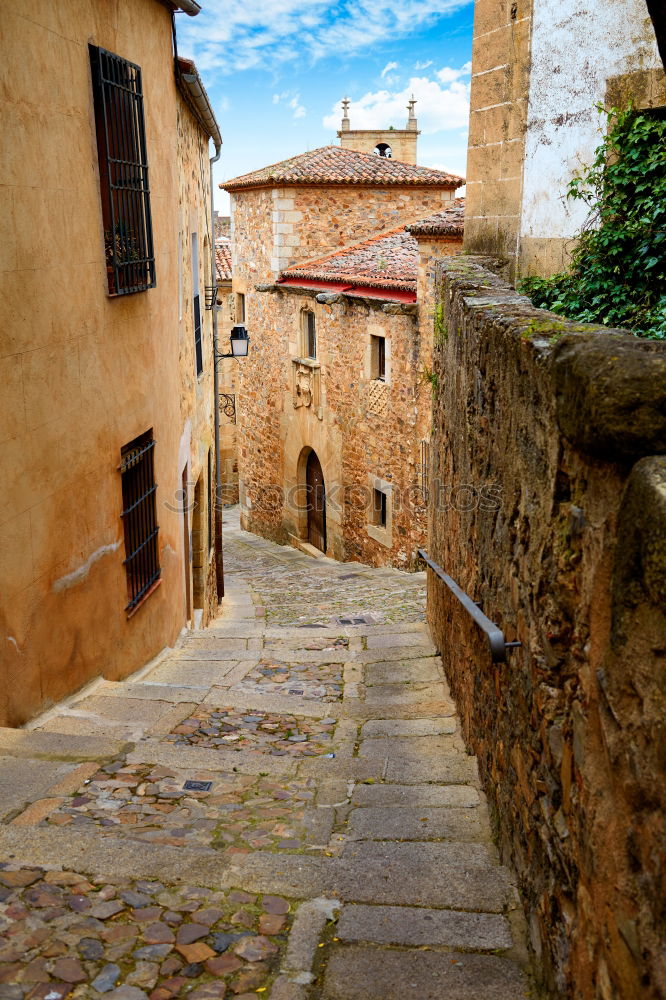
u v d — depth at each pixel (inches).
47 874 114.1
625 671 65.3
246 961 98.1
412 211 757.9
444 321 255.6
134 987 92.4
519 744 117.9
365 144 1112.2
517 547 121.5
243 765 172.1
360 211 739.4
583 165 249.9
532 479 109.4
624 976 65.3
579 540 84.1
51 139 186.1
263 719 215.0
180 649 309.3
